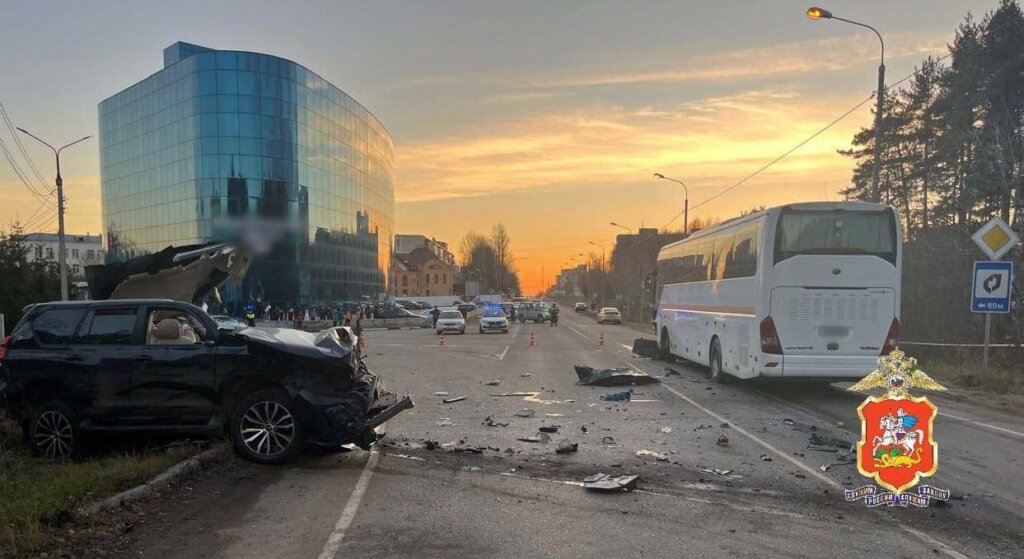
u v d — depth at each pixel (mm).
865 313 11453
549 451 7906
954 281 20766
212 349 7223
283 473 6816
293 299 48188
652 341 21500
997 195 24719
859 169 41906
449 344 28328
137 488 5855
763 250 11562
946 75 33688
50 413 7312
